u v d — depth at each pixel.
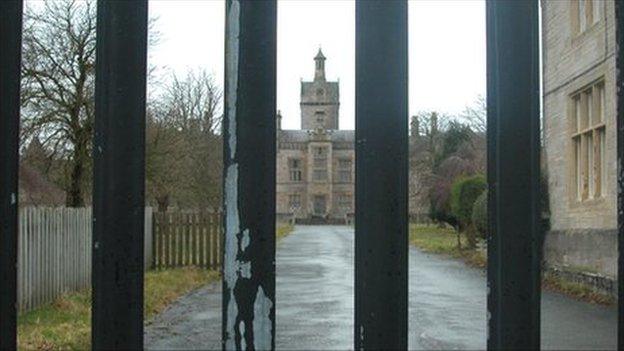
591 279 11.62
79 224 11.98
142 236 3.30
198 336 7.96
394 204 3.26
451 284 13.75
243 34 3.21
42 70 17.11
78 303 10.45
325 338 7.91
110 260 3.23
